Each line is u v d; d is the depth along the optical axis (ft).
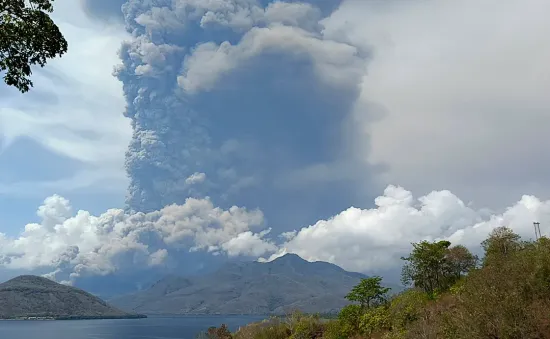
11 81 57.41
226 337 290.56
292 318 237.25
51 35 56.95
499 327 83.92
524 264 101.30
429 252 203.92
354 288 211.41
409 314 160.76
